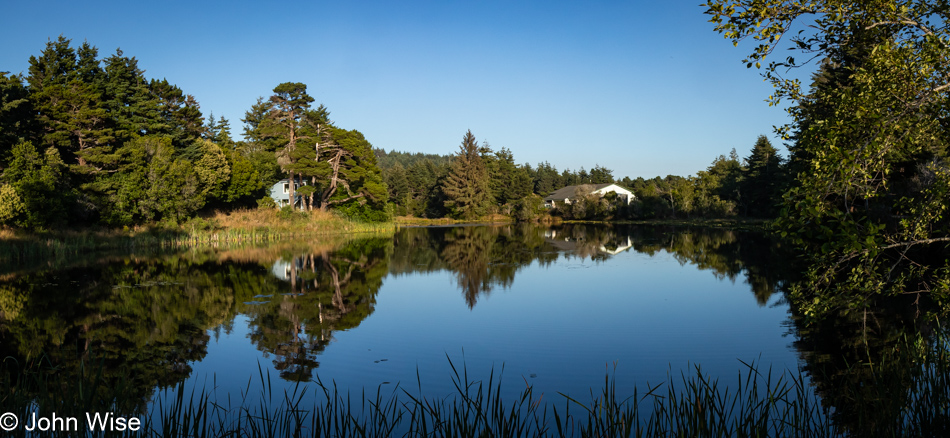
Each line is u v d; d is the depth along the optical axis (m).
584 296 14.01
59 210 27.45
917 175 14.61
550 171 114.94
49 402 5.25
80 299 14.34
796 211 4.91
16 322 11.73
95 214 31.06
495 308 12.65
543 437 5.58
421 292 15.18
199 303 13.77
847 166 4.50
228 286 16.50
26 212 25.83
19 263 22.19
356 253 27.11
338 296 14.69
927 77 4.67
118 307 13.28
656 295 13.92
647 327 10.46
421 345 9.55
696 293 14.06
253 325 11.30
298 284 16.88
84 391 5.83
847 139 4.88
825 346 8.80
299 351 9.32
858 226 4.70
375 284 16.78
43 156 28.62
